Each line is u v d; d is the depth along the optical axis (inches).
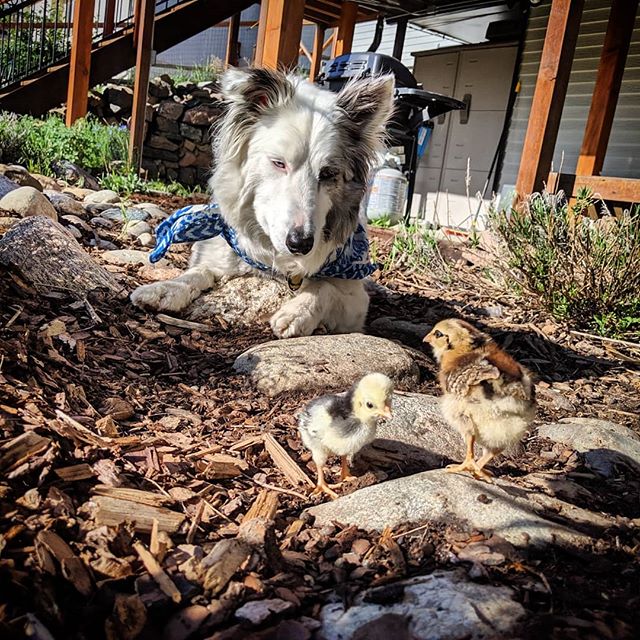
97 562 14.1
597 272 41.9
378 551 16.1
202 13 97.9
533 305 44.6
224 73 33.6
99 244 45.1
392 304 44.9
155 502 16.9
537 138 51.8
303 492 19.6
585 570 16.0
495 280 49.1
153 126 97.0
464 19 99.2
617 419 29.0
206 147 99.3
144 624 13.0
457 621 13.1
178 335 31.3
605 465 23.2
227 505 18.0
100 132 81.7
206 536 16.4
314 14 96.7
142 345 29.2
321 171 32.4
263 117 32.9
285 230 30.8
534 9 88.0
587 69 84.4
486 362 19.5
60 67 93.8
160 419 22.7
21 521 14.7
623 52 61.6
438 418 24.6
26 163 69.4
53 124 79.2
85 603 13.4
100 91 102.5
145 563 14.6
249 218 34.4
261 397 25.8
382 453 22.1
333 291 35.6
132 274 39.2
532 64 89.0
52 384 21.9
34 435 17.0
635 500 21.2
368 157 34.9
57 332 27.1
